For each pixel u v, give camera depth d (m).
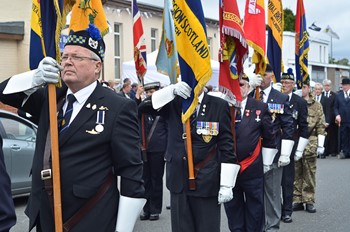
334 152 15.08
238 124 5.20
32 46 3.35
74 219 2.74
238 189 5.20
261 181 5.19
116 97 2.91
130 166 2.84
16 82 2.89
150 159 7.11
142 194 2.87
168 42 5.33
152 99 4.18
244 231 5.29
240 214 5.27
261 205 5.20
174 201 4.18
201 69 4.08
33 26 3.35
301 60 8.00
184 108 4.08
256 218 5.18
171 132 4.25
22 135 7.93
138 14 7.15
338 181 10.17
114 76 19.84
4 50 14.55
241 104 5.25
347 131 14.46
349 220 7.00
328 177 10.70
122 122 2.84
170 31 5.34
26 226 6.69
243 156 5.11
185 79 4.14
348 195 8.74
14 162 7.63
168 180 4.24
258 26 5.92
